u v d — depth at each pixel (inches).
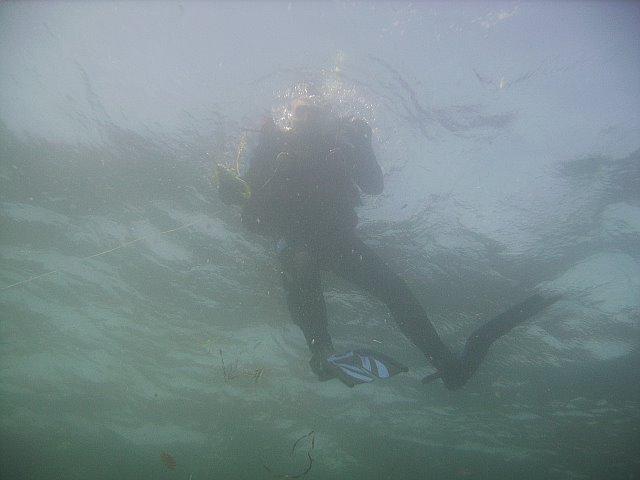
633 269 224.5
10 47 209.3
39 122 241.3
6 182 276.4
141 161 245.0
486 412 338.0
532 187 208.4
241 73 195.9
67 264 321.1
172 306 329.1
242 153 208.7
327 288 283.0
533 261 240.5
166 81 204.7
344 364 153.8
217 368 365.7
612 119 181.3
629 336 252.5
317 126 178.2
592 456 340.5
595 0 164.1
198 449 461.7
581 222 217.3
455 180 212.7
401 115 195.6
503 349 291.1
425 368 316.5
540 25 168.1
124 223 284.4
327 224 175.2
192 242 281.7
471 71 177.6
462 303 278.1
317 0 173.5
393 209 234.8
